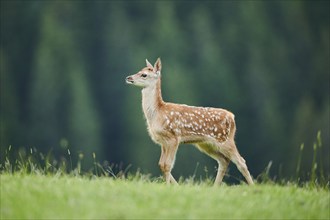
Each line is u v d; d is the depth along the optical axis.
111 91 109.25
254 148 97.62
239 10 124.62
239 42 119.19
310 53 123.19
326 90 114.56
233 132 28.64
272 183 27.22
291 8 126.56
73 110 99.88
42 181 23.09
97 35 118.50
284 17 126.06
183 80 97.19
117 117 104.38
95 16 121.12
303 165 79.94
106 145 98.69
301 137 87.06
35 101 102.81
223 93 104.38
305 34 125.31
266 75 113.00
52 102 102.69
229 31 120.38
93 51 116.56
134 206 21.31
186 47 110.75
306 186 26.30
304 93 114.75
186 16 123.38
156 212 21.06
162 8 120.00
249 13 123.75
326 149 80.44
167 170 27.78
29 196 21.45
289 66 119.25
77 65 111.56
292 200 23.06
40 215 20.50
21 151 30.80
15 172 25.08
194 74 105.50
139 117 95.50
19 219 20.38
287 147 90.69
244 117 103.38
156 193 22.41
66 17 121.00
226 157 28.56
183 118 28.14
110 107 106.81
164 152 28.30
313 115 95.00
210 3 124.81
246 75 112.19
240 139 98.88
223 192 23.25
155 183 24.61
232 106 103.94
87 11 121.25
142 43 113.94
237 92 105.69
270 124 99.81
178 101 94.44
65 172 25.77
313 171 26.14
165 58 108.19
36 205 20.95
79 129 96.88
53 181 23.25
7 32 123.25
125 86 107.94
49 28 115.75
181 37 112.62
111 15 120.69
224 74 106.12
